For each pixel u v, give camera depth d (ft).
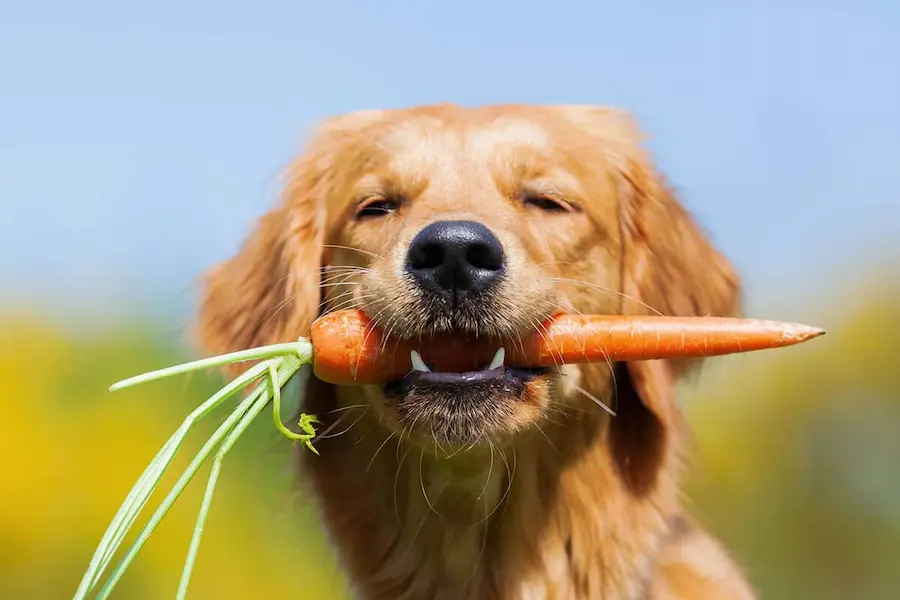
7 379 40.40
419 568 21.25
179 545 38.01
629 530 21.31
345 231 21.56
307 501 22.03
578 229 20.89
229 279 23.66
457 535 21.01
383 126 21.79
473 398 18.31
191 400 41.29
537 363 19.12
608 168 22.08
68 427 40.32
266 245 23.29
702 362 22.66
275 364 17.69
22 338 42.09
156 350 42.73
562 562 21.04
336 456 21.65
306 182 22.90
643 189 22.53
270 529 37.22
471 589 21.11
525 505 20.83
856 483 47.73
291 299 22.43
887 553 46.24
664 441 21.25
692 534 22.80
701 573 22.09
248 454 38.55
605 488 21.20
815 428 48.80
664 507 21.47
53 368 41.57
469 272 18.30
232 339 23.26
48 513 38.88
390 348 18.63
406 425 18.54
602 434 21.13
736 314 23.32
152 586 37.55
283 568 36.60
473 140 20.86
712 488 47.65
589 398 20.80
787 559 46.32
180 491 16.17
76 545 38.73
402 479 21.16
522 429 18.69
